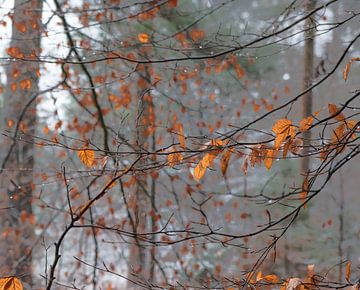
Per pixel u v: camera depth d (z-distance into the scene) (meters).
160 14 7.68
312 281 3.70
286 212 10.55
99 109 7.58
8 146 8.46
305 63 8.12
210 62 6.95
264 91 12.59
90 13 7.58
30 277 8.08
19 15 7.68
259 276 3.72
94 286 7.91
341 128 3.58
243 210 11.70
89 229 8.79
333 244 10.20
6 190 8.35
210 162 3.54
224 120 10.64
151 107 7.46
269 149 3.56
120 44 6.57
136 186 8.27
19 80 8.32
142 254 8.24
